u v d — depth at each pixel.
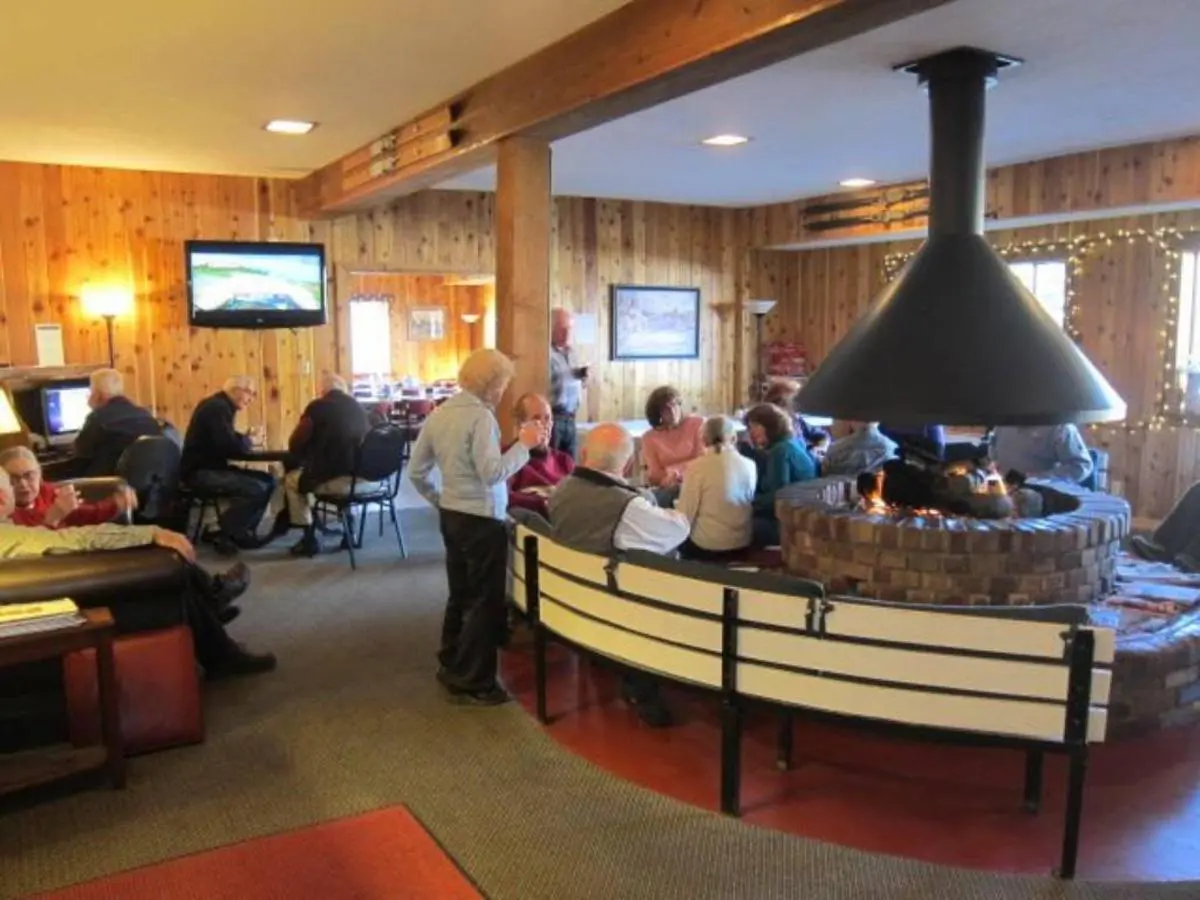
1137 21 3.36
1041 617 2.38
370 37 3.60
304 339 7.58
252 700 3.60
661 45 3.09
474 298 12.45
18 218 6.58
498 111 4.11
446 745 3.22
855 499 4.25
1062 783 2.91
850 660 2.56
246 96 4.52
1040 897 2.34
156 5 3.24
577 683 3.77
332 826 2.71
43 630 2.71
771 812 2.77
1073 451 5.26
